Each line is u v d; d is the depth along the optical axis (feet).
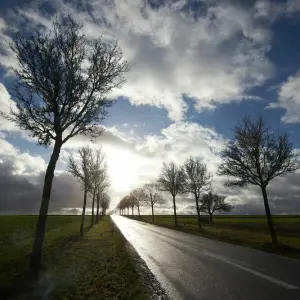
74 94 38.04
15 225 121.70
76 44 38.86
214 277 30.89
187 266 37.91
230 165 68.28
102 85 41.04
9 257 43.16
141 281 29.09
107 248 55.57
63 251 50.16
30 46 36.04
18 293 23.81
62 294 23.68
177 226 146.30
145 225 168.86
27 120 37.45
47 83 36.04
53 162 36.58
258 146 66.08
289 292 24.32
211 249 56.49
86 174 91.15
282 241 70.38
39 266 32.14
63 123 38.27
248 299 22.65
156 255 48.49
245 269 35.17
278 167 63.16
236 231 110.63
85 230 111.34
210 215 211.41
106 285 26.89
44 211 34.19
